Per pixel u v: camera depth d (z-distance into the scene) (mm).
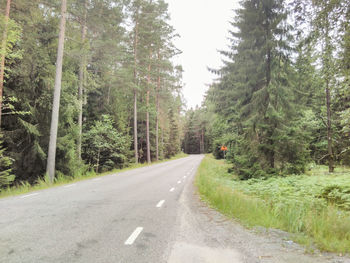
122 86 25453
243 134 14875
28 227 4461
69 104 15438
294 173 12281
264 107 12820
